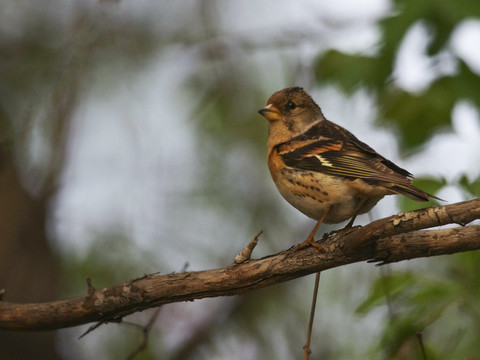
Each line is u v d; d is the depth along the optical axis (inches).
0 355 466.0
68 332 485.7
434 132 430.6
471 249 263.9
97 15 421.1
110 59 523.2
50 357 476.7
